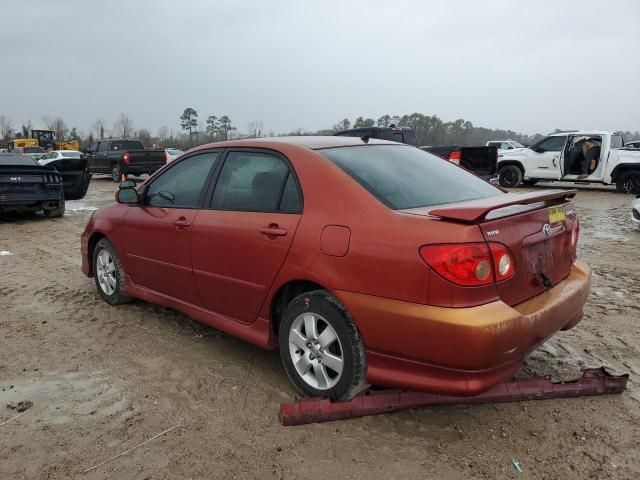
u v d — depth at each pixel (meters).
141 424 3.11
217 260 3.76
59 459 2.80
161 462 2.76
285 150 3.55
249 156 3.80
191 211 4.05
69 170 12.62
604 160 15.86
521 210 2.93
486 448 2.86
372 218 2.96
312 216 3.21
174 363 3.93
